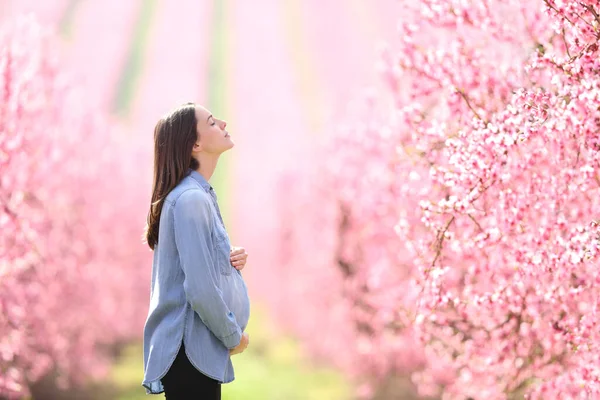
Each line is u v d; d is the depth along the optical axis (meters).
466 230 8.14
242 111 62.69
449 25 8.27
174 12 76.81
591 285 7.54
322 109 60.34
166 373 5.35
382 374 17.91
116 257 25.20
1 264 11.88
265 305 38.22
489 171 6.80
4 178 11.61
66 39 65.19
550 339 8.53
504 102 8.14
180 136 5.55
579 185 7.03
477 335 9.10
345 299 17.88
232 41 72.38
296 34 71.94
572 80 6.74
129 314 28.11
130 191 28.33
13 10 65.00
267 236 36.31
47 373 18.61
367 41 67.19
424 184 9.67
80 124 19.27
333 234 18.14
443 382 13.70
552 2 6.61
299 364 27.53
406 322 11.23
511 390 9.02
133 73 65.31
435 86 8.50
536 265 7.07
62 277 17.14
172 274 5.40
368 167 15.67
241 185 50.22
